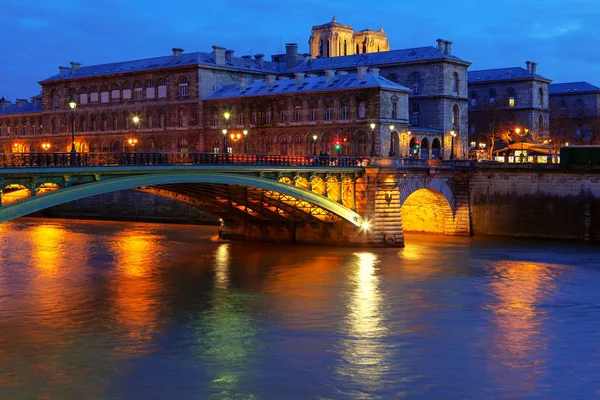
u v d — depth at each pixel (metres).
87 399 37.69
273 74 149.00
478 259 76.88
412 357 44.38
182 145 143.00
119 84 151.75
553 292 61.53
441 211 97.56
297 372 41.69
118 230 102.69
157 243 88.06
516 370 42.34
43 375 40.75
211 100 139.25
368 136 120.19
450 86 136.50
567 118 185.00
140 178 58.94
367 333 49.19
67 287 61.66
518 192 94.94
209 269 70.12
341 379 40.72
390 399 38.12
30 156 52.19
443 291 61.47
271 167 72.12
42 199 51.34
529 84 160.88
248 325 50.72
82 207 123.19
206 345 46.19
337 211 80.25
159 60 151.00
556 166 93.19
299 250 82.00
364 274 68.12
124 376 40.78
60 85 161.50
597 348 46.41
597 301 58.53
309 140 127.06
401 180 85.69
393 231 84.19
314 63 154.38
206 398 38.00
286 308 55.41
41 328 49.28
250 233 90.75
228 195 78.62
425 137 130.88
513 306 56.78
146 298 58.03
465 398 38.38
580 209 91.88
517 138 152.88
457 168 96.12
